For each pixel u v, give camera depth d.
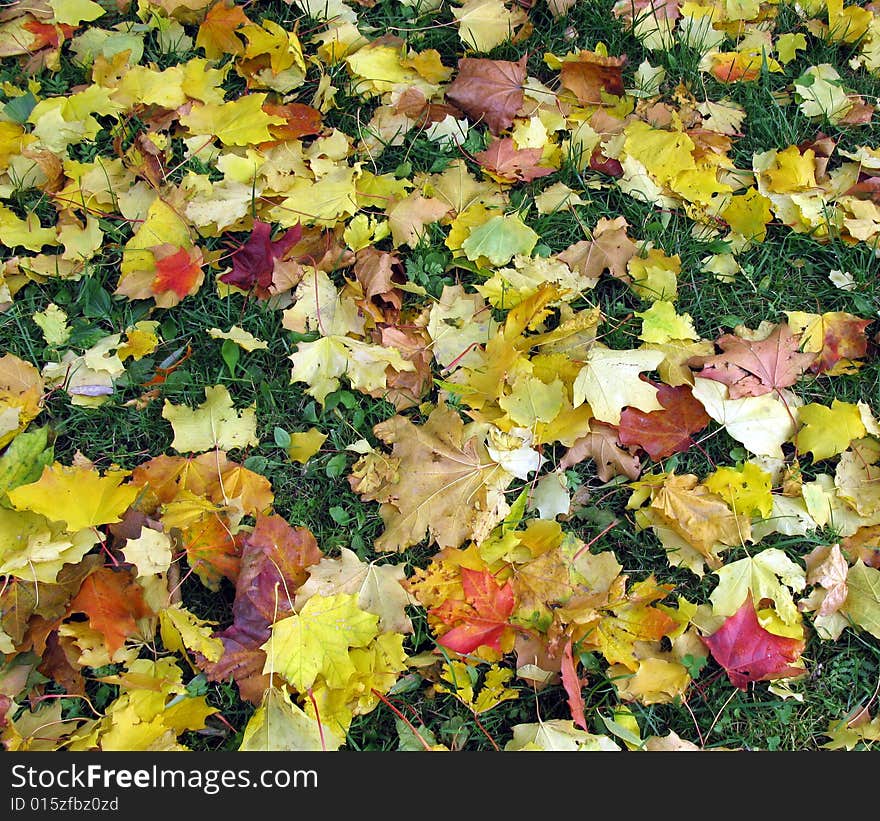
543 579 1.71
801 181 2.23
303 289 1.93
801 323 2.04
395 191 2.12
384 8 2.44
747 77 2.44
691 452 1.95
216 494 1.78
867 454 1.92
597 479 1.92
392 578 1.71
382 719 1.70
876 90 2.47
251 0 2.38
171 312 2.01
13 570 1.58
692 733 1.72
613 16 2.45
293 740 1.53
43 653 1.62
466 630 1.65
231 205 2.02
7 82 2.19
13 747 1.53
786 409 1.93
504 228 2.03
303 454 1.88
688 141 2.19
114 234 2.06
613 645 1.69
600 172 2.25
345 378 1.94
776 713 1.74
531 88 2.29
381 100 2.29
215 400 1.85
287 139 2.18
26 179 2.10
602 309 2.07
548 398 1.83
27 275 2.01
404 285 1.97
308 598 1.66
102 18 2.36
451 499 1.76
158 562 1.62
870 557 1.84
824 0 2.55
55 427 1.87
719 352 2.04
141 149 2.13
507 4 2.45
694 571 1.80
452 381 1.91
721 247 2.14
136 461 1.87
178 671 1.62
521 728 1.62
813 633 1.80
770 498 1.81
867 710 1.75
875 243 2.17
